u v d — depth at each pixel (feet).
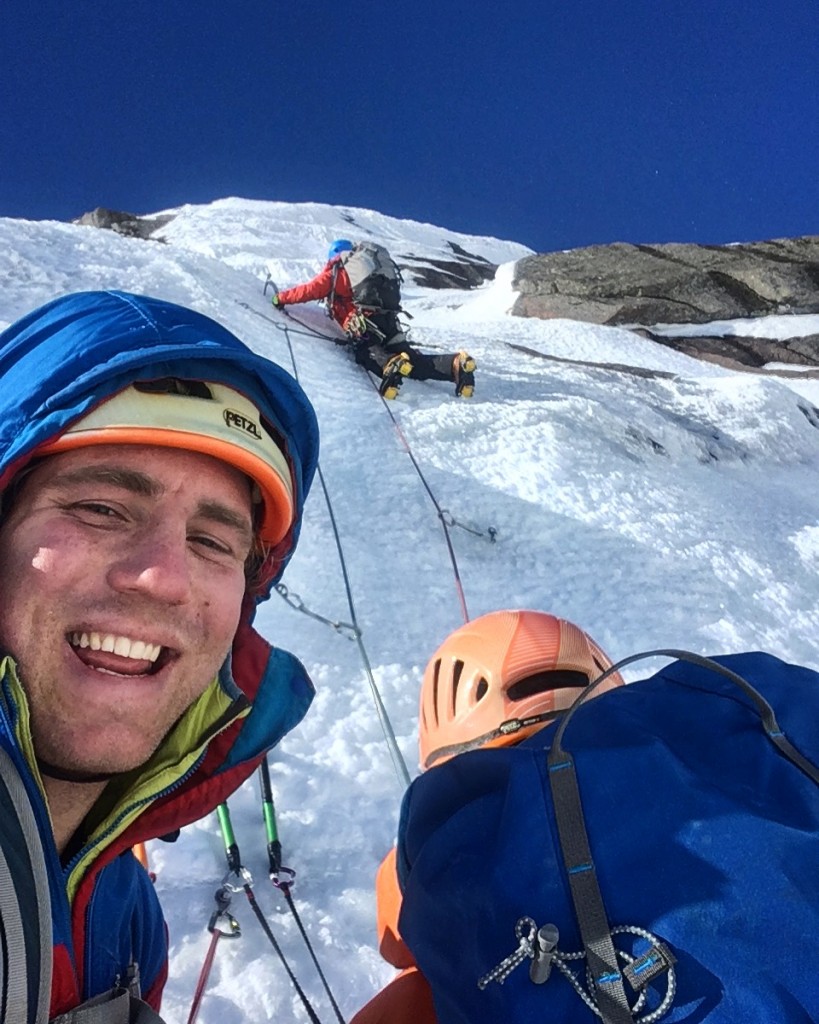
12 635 1.33
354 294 9.68
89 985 1.53
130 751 1.36
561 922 1.33
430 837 1.59
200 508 1.47
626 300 19.93
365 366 9.62
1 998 1.09
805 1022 1.16
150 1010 1.53
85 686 1.33
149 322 1.42
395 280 9.80
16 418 1.35
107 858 1.52
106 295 1.49
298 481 1.69
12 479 1.38
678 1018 1.20
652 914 1.29
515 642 2.48
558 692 2.41
